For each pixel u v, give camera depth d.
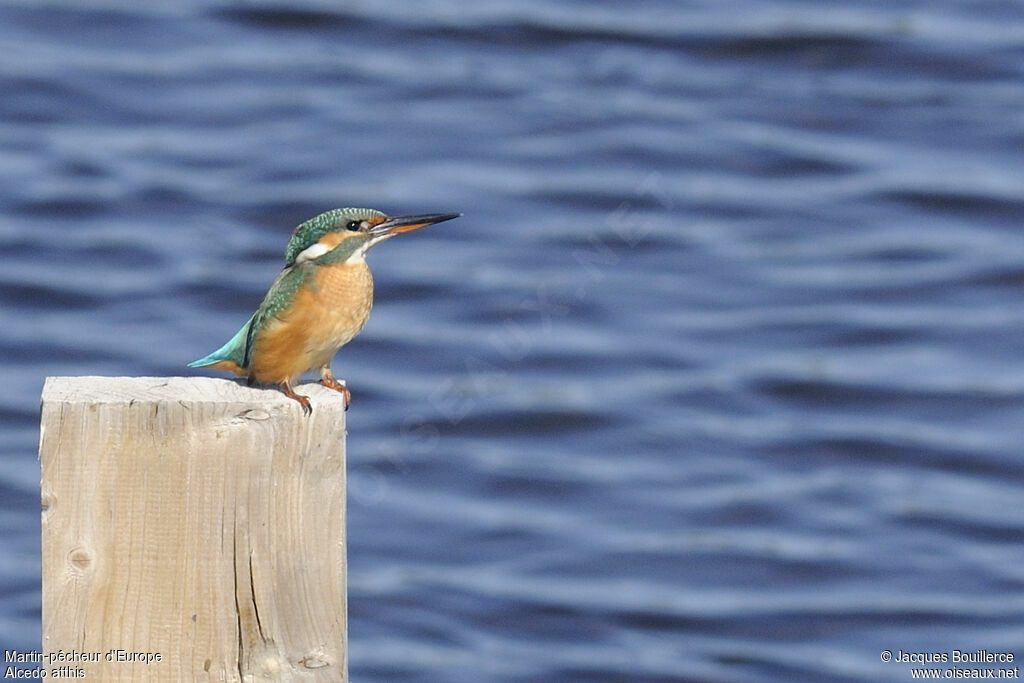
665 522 15.34
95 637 5.06
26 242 19.70
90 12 24.45
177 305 18.84
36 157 21.33
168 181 20.94
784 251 19.97
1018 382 17.70
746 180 21.30
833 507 15.56
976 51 23.84
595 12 25.02
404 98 22.80
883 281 19.52
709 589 14.28
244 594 5.09
